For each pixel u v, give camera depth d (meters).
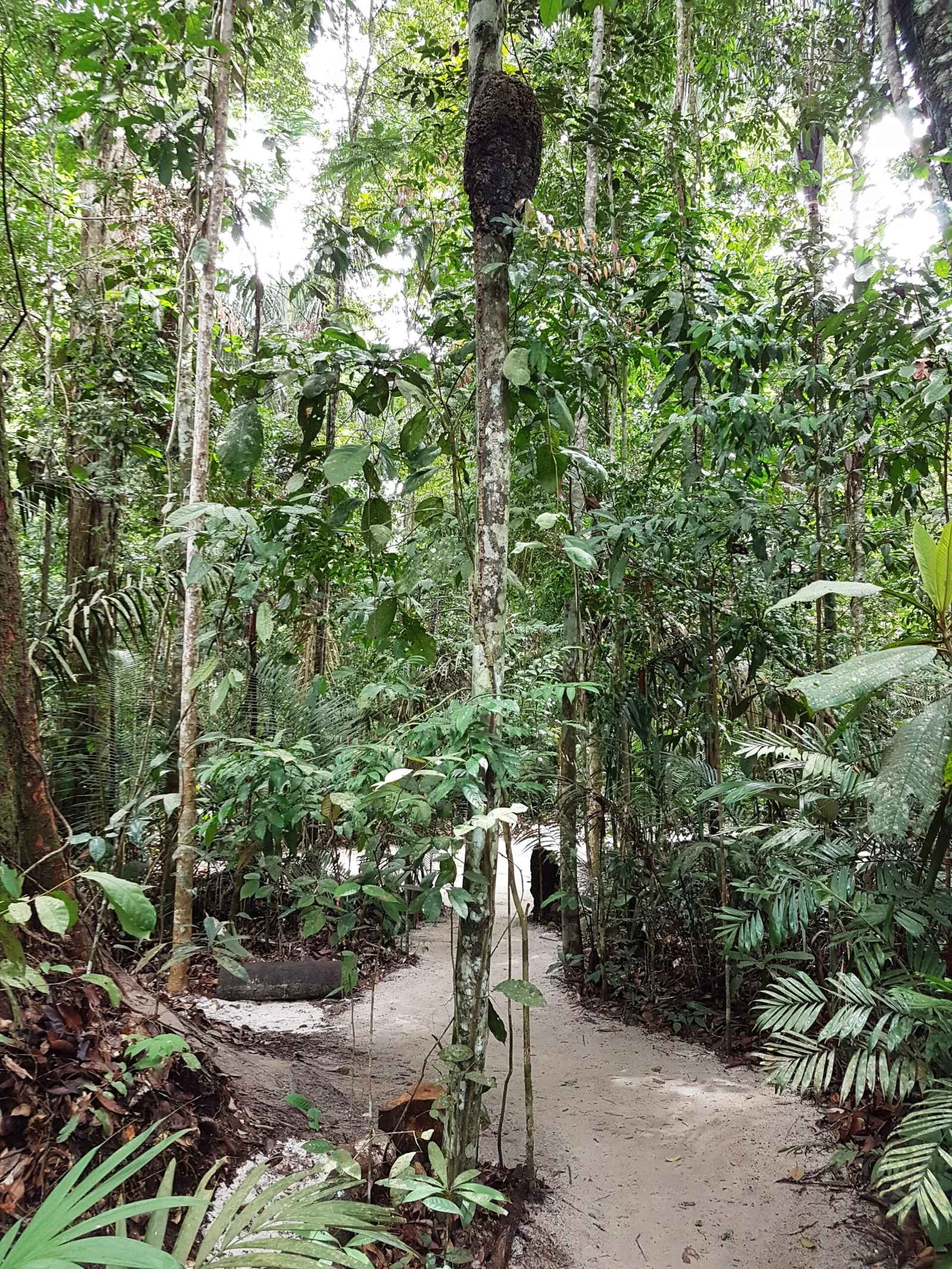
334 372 2.61
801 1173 2.71
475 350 2.78
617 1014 4.37
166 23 3.61
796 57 5.70
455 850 2.33
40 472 4.38
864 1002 2.35
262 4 4.63
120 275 4.83
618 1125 3.09
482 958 2.38
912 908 2.46
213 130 3.81
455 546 3.02
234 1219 1.50
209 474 4.45
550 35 5.50
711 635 4.11
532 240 2.62
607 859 4.75
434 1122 2.53
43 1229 1.01
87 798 3.79
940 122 1.93
